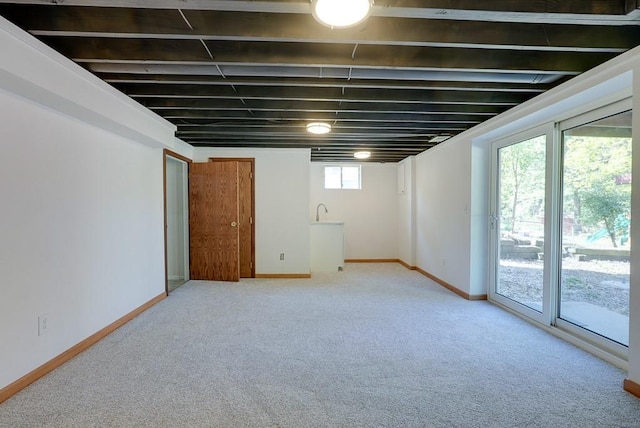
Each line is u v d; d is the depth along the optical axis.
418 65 2.33
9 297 2.10
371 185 7.40
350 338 3.02
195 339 2.99
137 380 2.28
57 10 1.87
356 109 3.37
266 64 2.29
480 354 2.69
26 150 2.23
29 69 1.94
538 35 2.04
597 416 1.89
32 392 2.13
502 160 4.00
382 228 7.42
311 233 6.32
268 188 5.57
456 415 1.90
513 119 3.29
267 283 5.20
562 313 3.10
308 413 1.92
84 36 2.03
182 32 1.92
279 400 2.05
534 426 1.81
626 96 2.41
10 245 2.11
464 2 1.70
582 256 2.87
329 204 7.36
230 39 1.99
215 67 2.48
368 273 6.04
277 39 1.96
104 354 2.69
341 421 1.85
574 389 2.17
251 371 2.41
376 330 3.21
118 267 3.33
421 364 2.52
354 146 5.50
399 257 7.32
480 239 4.26
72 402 2.02
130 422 1.84
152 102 3.25
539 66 2.38
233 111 3.63
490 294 4.20
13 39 1.84
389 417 1.88
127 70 2.45
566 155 3.03
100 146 3.05
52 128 2.46
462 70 2.42
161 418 1.87
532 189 3.45
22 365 2.19
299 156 5.58
